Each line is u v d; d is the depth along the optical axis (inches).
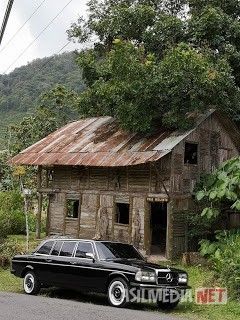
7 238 1071.6
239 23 1037.2
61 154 940.6
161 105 853.8
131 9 1088.8
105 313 410.3
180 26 1030.4
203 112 848.9
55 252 538.6
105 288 477.7
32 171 1439.5
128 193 876.6
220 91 842.2
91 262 494.6
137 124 855.7
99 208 920.9
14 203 1286.9
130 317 394.0
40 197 1039.6
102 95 895.1
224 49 1010.7
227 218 908.6
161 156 770.2
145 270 461.4
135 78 821.2
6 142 1807.3
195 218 809.5
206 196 807.1
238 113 995.9
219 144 937.5
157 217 1020.5
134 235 851.4
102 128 1019.9
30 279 556.4
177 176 833.5
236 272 558.3
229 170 799.7
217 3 1116.5
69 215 1171.9
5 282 662.5
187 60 800.9
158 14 1109.1
